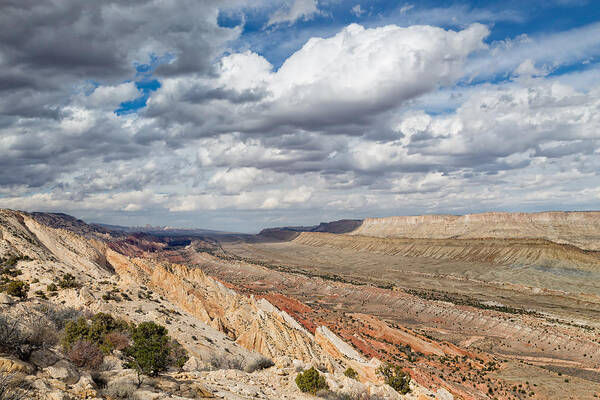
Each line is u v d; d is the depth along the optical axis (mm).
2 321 17719
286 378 33531
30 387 14812
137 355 21422
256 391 25781
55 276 61531
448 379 82438
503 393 80750
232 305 85625
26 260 70812
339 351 70312
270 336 60062
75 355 21672
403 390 49031
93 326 30547
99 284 62344
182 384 22547
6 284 47625
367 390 37562
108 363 24422
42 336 19547
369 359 79062
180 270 102062
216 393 22594
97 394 17031
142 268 95750
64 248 102625
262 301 98312
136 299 56938
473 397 72375
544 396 81000
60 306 40906
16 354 17188
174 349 38438
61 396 14836
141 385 20484
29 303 37156
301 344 60719
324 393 30641
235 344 55688
